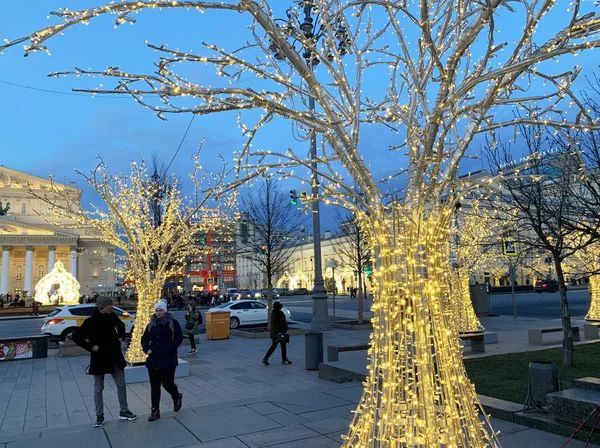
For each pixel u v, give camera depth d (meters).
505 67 2.85
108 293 58.88
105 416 6.69
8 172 68.88
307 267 73.69
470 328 12.30
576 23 2.98
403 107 3.80
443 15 3.43
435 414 2.99
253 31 3.43
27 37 2.41
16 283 71.69
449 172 3.32
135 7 2.67
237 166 3.48
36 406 7.52
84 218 9.99
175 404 6.57
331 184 3.57
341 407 6.48
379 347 3.25
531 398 5.51
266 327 20.22
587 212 8.41
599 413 4.43
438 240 3.30
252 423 5.79
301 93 3.35
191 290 59.75
